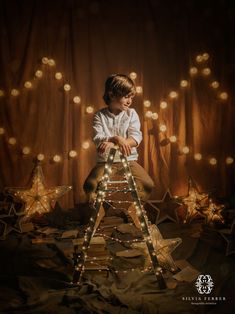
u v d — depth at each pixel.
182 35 4.29
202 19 4.30
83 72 4.27
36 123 4.27
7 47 4.19
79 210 4.26
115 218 3.96
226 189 4.41
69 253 3.21
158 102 4.33
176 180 4.38
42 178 4.12
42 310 2.49
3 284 2.90
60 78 4.25
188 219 4.03
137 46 4.29
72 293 2.71
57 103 4.30
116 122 3.61
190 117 4.36
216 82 4.25
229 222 3.81
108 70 4.30
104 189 2.90
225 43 4.31
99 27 4.27
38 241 3.61
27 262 3.23
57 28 4.24
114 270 3.07
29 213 3.97
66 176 4.32
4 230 3.77
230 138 4.39
